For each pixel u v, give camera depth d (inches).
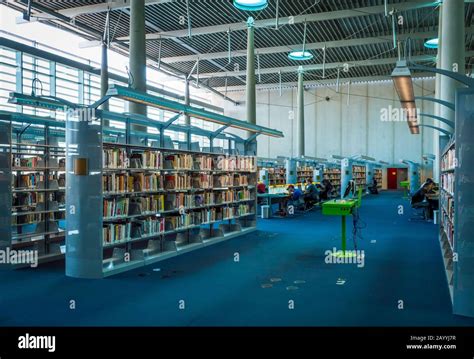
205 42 829.2
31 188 315.0
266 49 874.1
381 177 1278.3
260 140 1301.7
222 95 1199.6
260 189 611.2
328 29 765.9
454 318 174.2
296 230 452.1
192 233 357.4
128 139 297.6
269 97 1296.8
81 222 248.2
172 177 317.4
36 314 180.2
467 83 183.2
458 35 423.5
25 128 376.8
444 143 390.0
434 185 584.4
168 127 336.8
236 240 386.0
